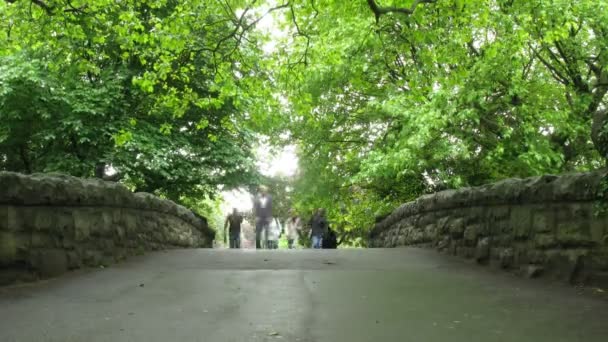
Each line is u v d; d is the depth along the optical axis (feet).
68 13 41.14
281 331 14.03
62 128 55.26
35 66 53.01
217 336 13.56
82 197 24.00
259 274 24.27
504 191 23.21
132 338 13.34
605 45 42.32
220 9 41.83
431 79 40.65
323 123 65.77
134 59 60.23
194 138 65.87
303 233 86.17
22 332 13.80
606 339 12.87
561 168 44.86
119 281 21.98
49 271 21.58
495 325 14.48
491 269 24.20
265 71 46.88
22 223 20.25
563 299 17.11
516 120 44.47
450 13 36.19
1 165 64.34
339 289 20.38
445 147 43.68
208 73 56.54
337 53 43.78
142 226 32.55
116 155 57.52
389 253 32.17
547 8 35.88
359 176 47.11
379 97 52.24
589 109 46.11
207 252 34.01
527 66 45.91
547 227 20.39
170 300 18.22
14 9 42.29
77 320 15.17
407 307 17.02
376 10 28.30
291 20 42.65
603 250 17.85
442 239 31.53
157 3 46.03
